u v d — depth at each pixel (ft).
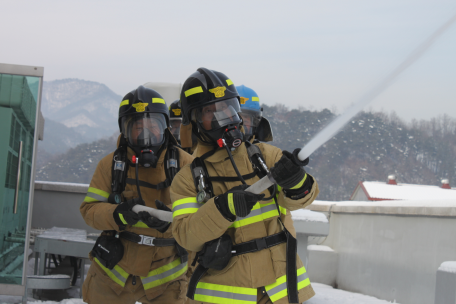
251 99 12.40
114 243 9.44
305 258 15.47
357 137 346.33
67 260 20.58
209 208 5.99
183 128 9.27
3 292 13.23
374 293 17.01
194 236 6.20
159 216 8.14
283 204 6.64
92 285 9.86
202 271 6.72
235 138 6.78
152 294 9.49
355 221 19.43
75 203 23.00
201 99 6.95
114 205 9.32
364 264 18.07
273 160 7.00
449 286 9.23
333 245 21.50
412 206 14.89
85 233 18.63
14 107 13.56
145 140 9.64
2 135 13.50
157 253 9.55
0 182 13.43
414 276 14.65
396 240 15.94
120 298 9.66
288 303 6.40
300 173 5.57
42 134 23.48
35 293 16.02
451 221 13.23
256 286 6.33
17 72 13.56
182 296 10.00
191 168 6.86
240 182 6.71
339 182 335.06
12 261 13.30
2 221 13.34
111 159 10.00
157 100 9.97
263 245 6.50
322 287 19.36
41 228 22.68
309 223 15.15
